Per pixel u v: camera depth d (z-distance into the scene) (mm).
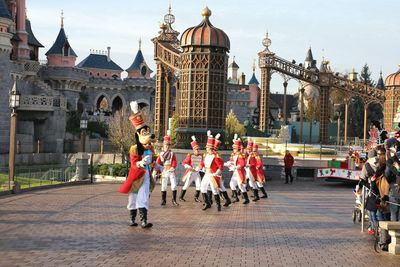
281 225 13516
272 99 105562
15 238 10594
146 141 12625
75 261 8734
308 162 32625
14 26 61500
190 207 17172
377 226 10797
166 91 31531
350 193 24203
